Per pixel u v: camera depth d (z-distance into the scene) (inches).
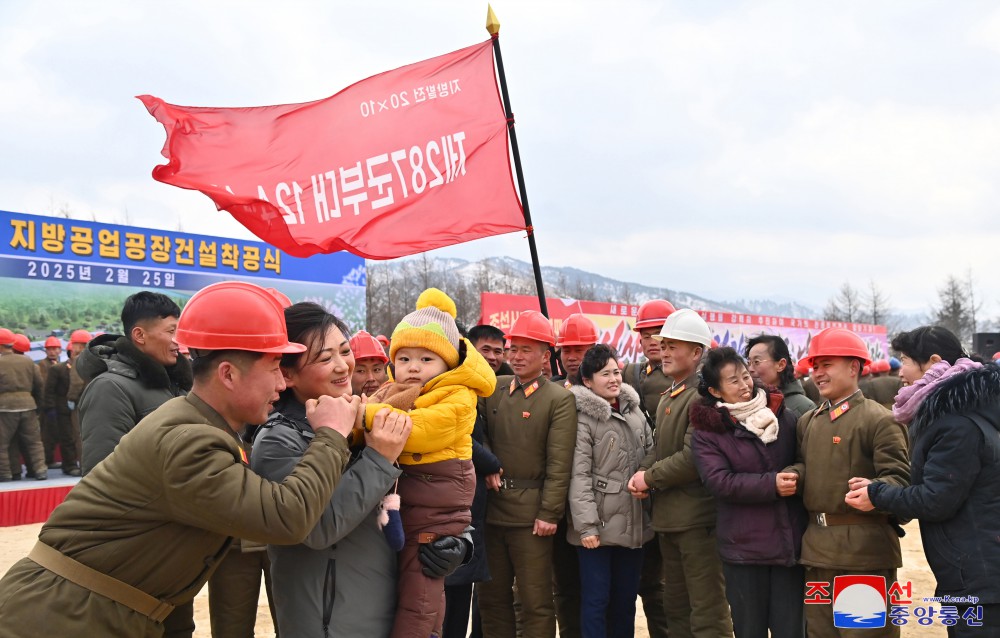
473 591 191.0
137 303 135.6
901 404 136.3
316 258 476.4
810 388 252.2
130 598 75.8
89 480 77.7
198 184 172.4
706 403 154.4
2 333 369.1
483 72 196.9
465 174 192.4
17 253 376.2
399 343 105.0
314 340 93.4
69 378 392.8
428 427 97.0
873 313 1455.5
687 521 161.0
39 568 75.1
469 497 102.4
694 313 172.9
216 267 436.1
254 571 149.9
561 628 186.7
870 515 139.6
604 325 570.9
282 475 85.8
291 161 179.2
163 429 76.2
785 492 142.5
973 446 124.5
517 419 171.2
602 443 169.2
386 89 189.3
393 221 186.2
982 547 124.6
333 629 90.7
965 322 1362.0
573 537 170.1
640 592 193.8
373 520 94.8
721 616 160.7
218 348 79.5
